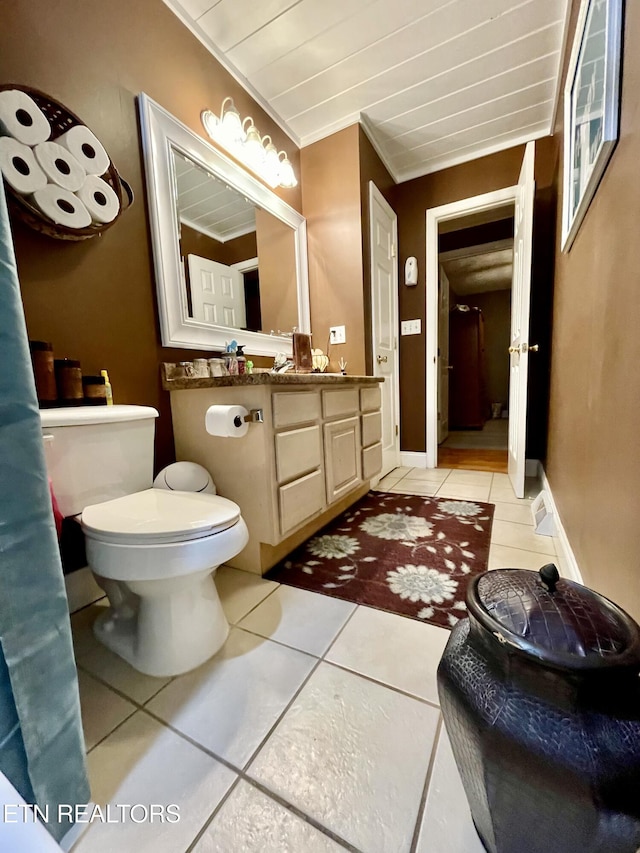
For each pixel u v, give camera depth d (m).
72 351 1.26
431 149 2.69
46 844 0.43
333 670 0.95
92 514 0.99
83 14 1.27
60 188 1.15
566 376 1.60
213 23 1.69
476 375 5.67
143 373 1.50
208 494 1.27
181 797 0.67
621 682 0.42
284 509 1.43
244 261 2.02
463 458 3.48
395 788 0.67
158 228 1.52
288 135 2.38
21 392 0.55
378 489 2.54
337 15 1.67
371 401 2.24
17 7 1.10
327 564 1.52
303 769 0.71
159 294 1.54
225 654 1.02
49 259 1.20
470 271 5.09
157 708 0.85
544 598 0.51
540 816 0.45
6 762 0.53
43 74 1.16
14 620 0.54
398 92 2.13
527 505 2.14
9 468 0.53
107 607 1.28
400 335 3.15
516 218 2.56
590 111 1.09
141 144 1.47
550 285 2.28
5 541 0.53
